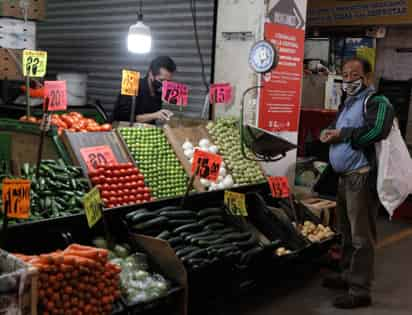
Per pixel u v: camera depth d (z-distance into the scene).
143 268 3.41
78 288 2.71
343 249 4.53
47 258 2.62
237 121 5.27
